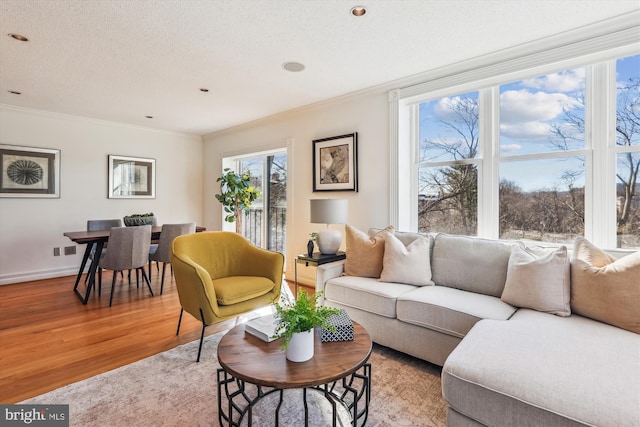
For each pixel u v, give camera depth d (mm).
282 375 1310
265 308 3238
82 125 4742
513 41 2490
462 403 1322
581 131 2494
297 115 4301
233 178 5109
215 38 2428
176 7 2037
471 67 2834
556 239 2600
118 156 5074
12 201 4234
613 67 2361
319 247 3197
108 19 2166
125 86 3434
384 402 1779
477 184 3000
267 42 2490
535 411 1148
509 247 2311
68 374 2059
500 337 1523
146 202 5398
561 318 1774
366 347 1569
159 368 2129
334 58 2768
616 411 1042
